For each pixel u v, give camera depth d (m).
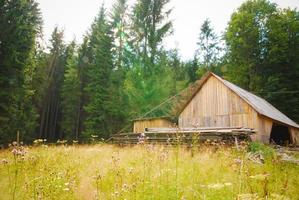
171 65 49.91
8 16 22.14
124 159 9.51
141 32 41.94
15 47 22.67
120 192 5.36
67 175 6.81
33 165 7.90
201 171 7.71
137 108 36.94
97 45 42.72
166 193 5.37
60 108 49.53
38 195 4.96
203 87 24.28
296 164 10.63
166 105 36.50
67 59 50.31
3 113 23.16
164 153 6.97
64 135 48.38
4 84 22.69
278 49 39.56
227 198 5.20
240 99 21.38
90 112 38.97
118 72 42.66
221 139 14.78
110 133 37.81
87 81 44.31
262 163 10.38
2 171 7.10
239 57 41.78
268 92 38.84
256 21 41.78
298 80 41.66
